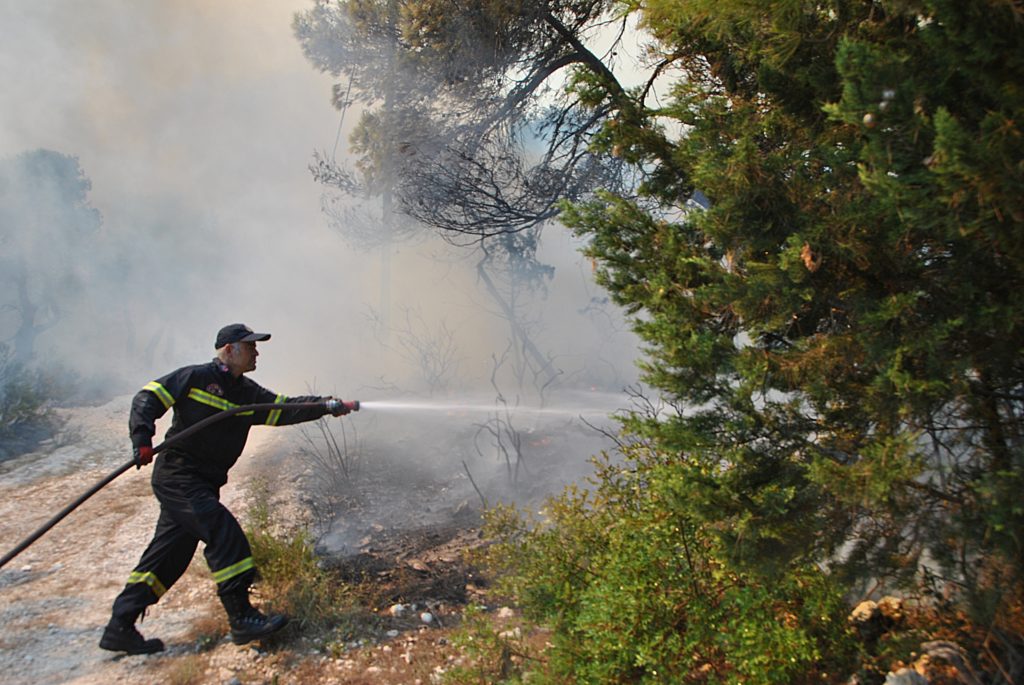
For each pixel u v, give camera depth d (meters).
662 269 3.03
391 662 4.30
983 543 2.68
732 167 2.65
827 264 2.65
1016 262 2.31
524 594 3.95
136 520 6.33
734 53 3.35
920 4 2.29
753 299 2.67
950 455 2.88
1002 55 2.21
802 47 2.86
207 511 4.28
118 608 4.20
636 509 3.94
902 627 3.47
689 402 2.96
